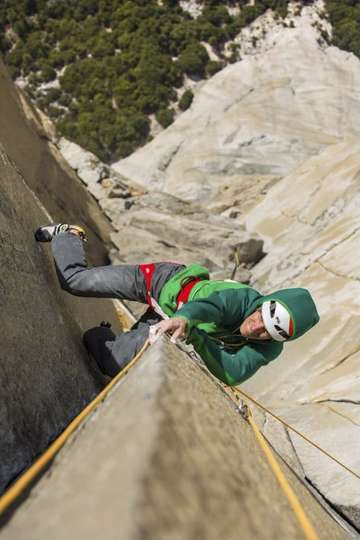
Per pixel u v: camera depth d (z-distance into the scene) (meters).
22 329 3.25
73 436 2.01
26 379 3.09
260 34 55.94
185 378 2.43
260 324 3.11
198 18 58.22
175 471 1.54
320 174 16.03
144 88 51.53
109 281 3.65
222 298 3.10
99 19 61.06
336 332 7.74
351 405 5.99
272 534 1.75
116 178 18.19
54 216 12.14
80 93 54.50
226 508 1.63
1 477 2.67
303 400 6.60
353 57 39.50
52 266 4.27
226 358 3.20
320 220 14.16
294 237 14.37
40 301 3.67
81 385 3.75
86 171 17.61
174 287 3.43
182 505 1.44
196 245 14.23
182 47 56.12
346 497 4.71
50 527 1.35
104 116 50.50
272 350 3.32
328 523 3.51
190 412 1.99
